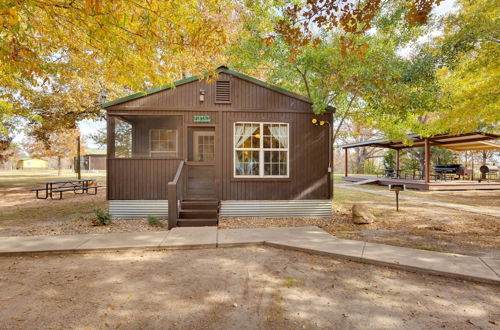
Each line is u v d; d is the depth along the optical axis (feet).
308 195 26.43
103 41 15.64
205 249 16.21
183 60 19.26
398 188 28.19
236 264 13.79
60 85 44.04
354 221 22.86
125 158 25.18
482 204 33.14
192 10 17.13
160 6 15.07
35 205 33.12
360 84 23.39
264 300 10.15
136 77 19.33
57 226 21.95
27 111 40.14
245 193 25.98
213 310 9.44
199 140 30.07
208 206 23.41
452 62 27.91
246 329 8.35
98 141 59.57
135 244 16.21
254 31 29.58
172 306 9.69
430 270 12.47
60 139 81.51
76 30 16.52
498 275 11.76
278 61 29.22
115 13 12.73
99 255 15.10
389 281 11.79
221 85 25.94
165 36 16.90
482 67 29.60
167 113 25.41
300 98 26.35
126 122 29.22
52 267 13.33
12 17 10.48
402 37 27.25
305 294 10.62
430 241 17.48
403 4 23.56
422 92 23.03
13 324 8.51
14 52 13.35
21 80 25.17
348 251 14.99
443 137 49.08
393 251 15.01
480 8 26.84
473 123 33.71
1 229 20.94
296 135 26.40
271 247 16.63
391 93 22.62
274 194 26.17
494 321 8.77
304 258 14.67
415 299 10.23
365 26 14.01
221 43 17.20
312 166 26.50
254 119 26.03
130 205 25.23
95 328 8.35
